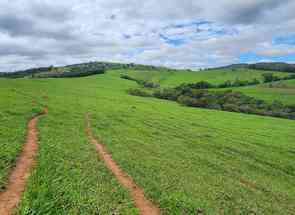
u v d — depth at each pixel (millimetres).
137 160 21000
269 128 59344
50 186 12984
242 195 17031
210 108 105062
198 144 32750
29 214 10250
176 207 13422
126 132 33062
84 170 16547
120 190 14422
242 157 29172
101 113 46312
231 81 182375
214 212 13594
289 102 114000
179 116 60969
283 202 17422
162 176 17984
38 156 17547
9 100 42562
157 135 34688
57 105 47312
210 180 19297
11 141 19875
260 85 161000
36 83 98125
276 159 29984
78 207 11547
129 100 83812
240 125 58875
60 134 25531
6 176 13508
